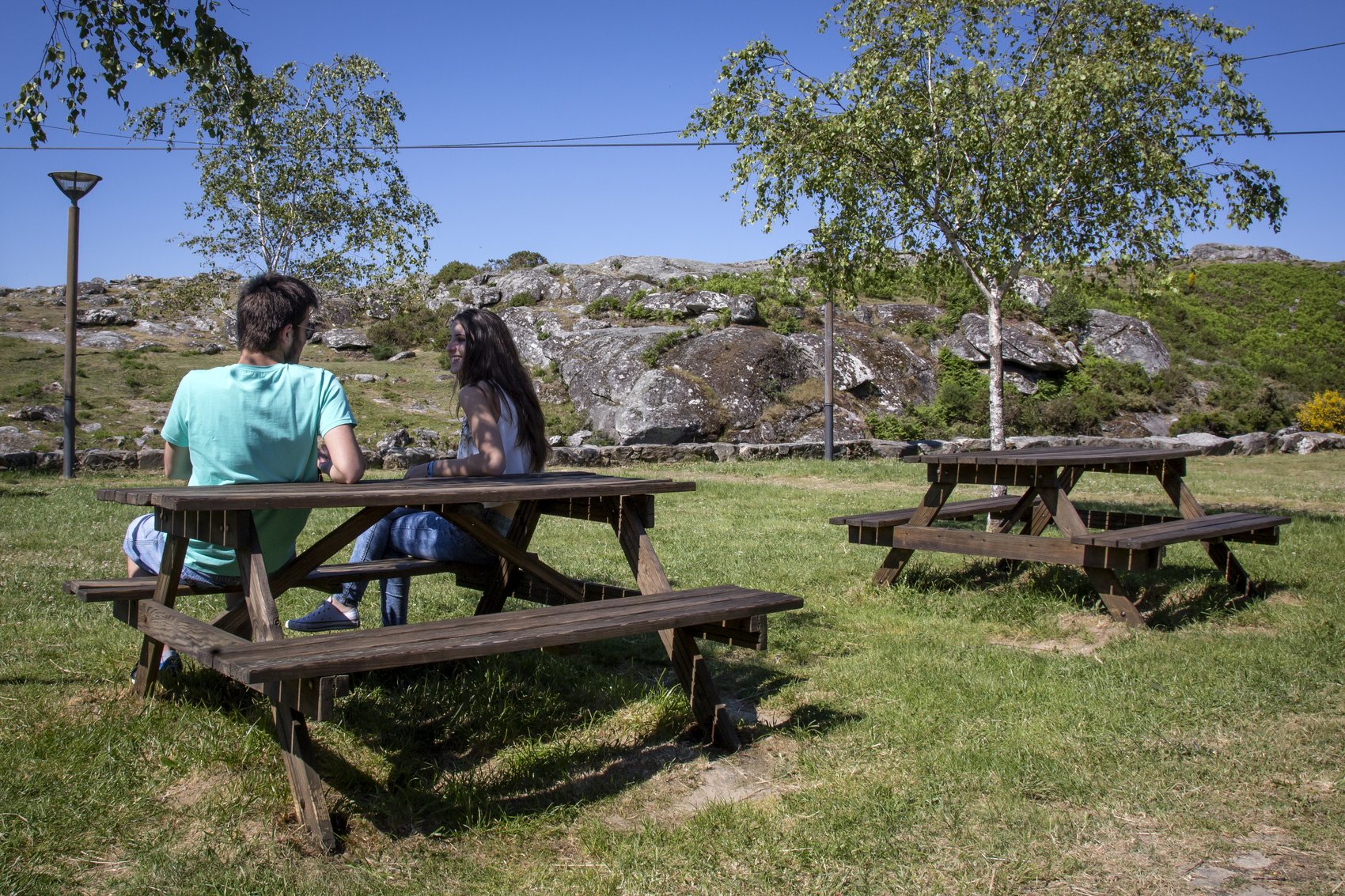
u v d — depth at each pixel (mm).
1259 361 35719
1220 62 9133
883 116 9156
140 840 2537
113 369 22781
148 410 19531
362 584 3947
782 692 3988
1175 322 38562
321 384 3344
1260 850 2656
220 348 26750
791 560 6988
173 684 3576
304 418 3307
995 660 4406
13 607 4875
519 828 2746
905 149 9344
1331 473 15789
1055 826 2781
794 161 9289
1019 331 27422
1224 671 4145
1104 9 9297
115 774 2859
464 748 3324
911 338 28297
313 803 2578
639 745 3428
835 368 24000
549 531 8414
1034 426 25047
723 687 4082
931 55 9445
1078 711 3680
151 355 24859
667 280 32375
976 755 3250
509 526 4152
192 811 2701
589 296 32000
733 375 22344
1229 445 20344
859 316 29031
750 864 2570
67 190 13203
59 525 8078
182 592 3309
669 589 3664
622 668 4324
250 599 2822
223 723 3217
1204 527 5492
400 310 19078
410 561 3961
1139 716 3613
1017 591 5863
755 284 29203
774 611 3395
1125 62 9141
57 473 13688
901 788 3033
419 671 3908
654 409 21031
